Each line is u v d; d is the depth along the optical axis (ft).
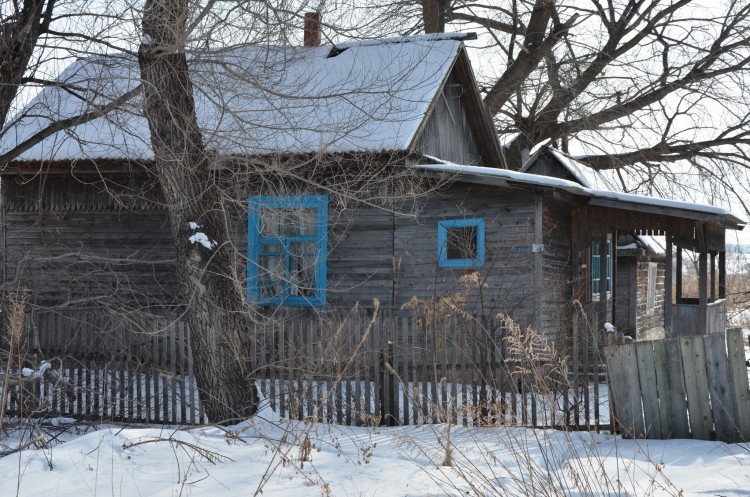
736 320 88.74
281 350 31.65
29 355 33.06
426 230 46.78
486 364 30.14
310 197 46.68
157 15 29.94
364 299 47.14
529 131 85.20
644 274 81.97
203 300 30.73
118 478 20.44
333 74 50.31
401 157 43.86
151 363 33.04
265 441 26.45
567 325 41.83
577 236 53.78
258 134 35.12
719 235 58.39
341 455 24.26
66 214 51.52
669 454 23.65
